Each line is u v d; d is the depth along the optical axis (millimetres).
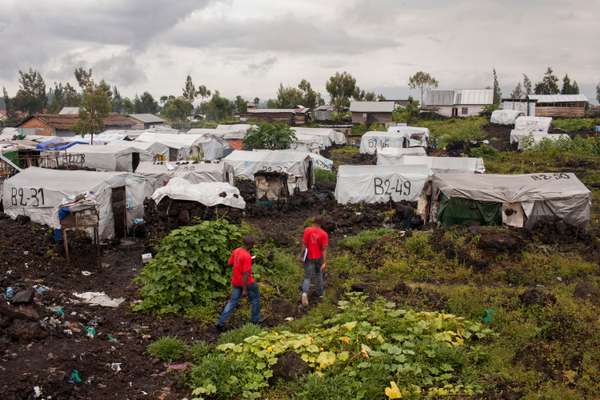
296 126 83625
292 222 24906
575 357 9398
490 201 19516
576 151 50094
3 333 9180
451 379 8844
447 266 15922
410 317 10609
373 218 24406
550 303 11914
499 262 16141
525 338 10375
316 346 9422
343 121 90375
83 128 56094
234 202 21531
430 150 57375
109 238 19000
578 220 19234
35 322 9562
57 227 16500
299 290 13867
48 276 14211
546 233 18656
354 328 10109
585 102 77688
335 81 97188
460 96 87125
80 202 15828
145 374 9125
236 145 58875
